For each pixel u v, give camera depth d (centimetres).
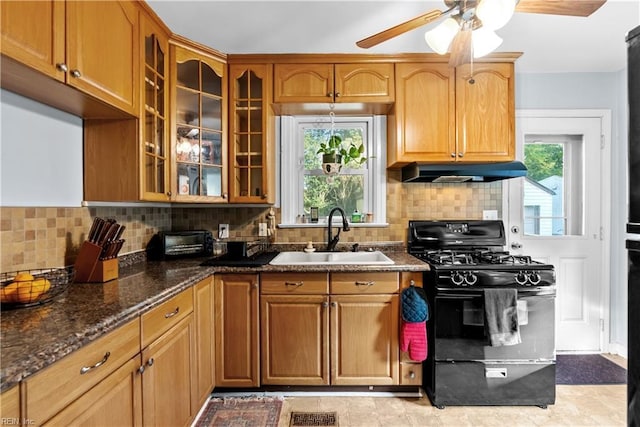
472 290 193
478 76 231
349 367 204
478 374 196
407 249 265
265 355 204
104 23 140
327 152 253
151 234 235
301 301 203
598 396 208
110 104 145
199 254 239
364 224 265
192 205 262
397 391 212
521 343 195
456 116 230
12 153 131
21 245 135
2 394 72
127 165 169
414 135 231
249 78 231
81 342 92
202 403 185
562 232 270
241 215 265
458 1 141
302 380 204
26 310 112
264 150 232
